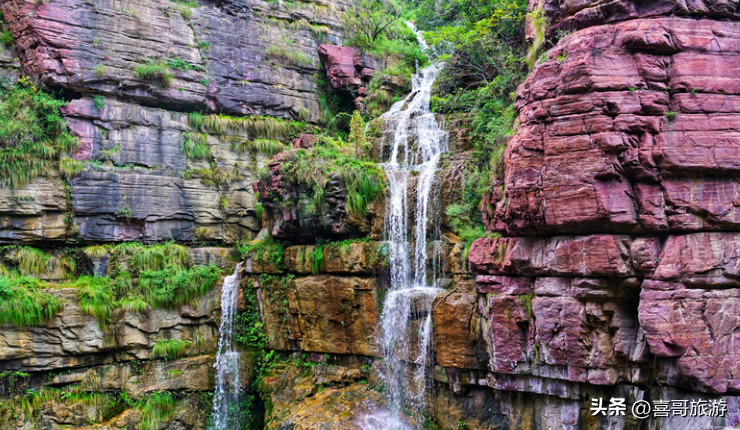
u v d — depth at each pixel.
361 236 17.36
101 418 17.42
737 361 10.72
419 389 15.21
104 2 19.92
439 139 19.20
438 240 16.25
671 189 10.98
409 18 30.67
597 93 11.28
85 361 17.56
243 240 22.28
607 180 11.31
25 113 18.20
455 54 21.89
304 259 17.83
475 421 14.25
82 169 18.80
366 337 16.47
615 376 11.95
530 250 12.67
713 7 11.24
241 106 23.17
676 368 10.97
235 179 22.31
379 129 21.36
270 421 16.47
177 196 20.84
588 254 11.62
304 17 25.39
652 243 11.13
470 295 14.16
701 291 10.80
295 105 24.72
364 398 15.56
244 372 19.11
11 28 19.28
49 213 18.28
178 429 18.44
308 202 17.39
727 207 10.81
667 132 10.93
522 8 18.17
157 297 18.81
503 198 13.20
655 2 11.34
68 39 19.14
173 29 21.52
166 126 21.11
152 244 20.16
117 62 20.09
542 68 12.05
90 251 18.52
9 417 16.12
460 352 14.16
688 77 11.05
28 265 17.67
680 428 11.01
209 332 19.92
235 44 23.17
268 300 19.06
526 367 13.01
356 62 25.22
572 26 12.41
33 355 16.64
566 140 11.62
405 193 17.14
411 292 15.37
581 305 12.02
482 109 17.88
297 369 18.03
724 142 10.80
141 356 18.39
